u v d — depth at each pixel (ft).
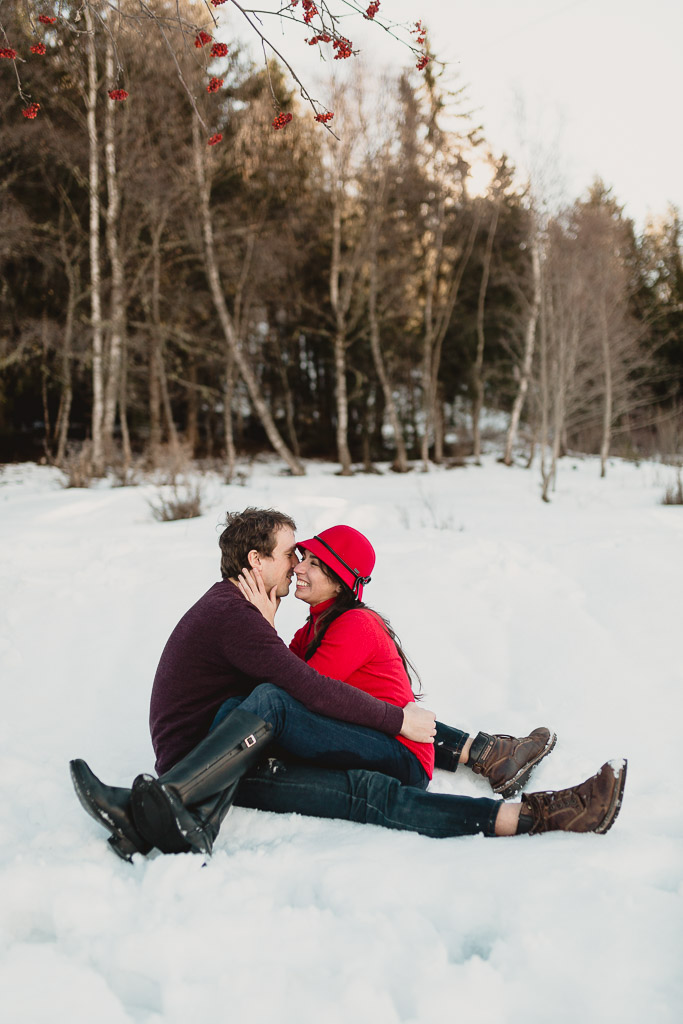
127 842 7.43
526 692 12.94
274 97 11.03
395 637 10.01
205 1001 5.52
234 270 72.79
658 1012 5.41
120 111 61.57
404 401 94.43
